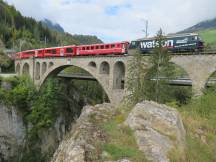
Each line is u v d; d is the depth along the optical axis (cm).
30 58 6519
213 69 2948
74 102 6662
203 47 3253
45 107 5494
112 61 4197
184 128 1238
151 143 938
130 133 1016
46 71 5944
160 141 970
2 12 13550
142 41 3803
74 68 8656
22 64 7138
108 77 4347
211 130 1355
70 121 6119
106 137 970
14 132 5266
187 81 3378
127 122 1100
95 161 825
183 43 3359
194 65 3158
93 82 8194
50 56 5812
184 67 3278
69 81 6875
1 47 10162
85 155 841
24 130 5400
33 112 5400
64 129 5859
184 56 3269
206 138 1252
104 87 4381
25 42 11694
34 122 5353
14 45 11062
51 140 5381
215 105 1788
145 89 3173
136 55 3422
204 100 1922
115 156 857
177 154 941
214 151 1148
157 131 1030
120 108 1332
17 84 5800
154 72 3172
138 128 1029
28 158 5131
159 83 3111
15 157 5200
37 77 6406
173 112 1182
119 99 4012
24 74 6562
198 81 3111
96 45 4572
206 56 3027
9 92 5397
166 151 930
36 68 6394
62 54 5397
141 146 936
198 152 1076
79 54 4969
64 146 1006
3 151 5109
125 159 824
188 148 1058
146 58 3653
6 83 5575
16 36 12081
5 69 8106
